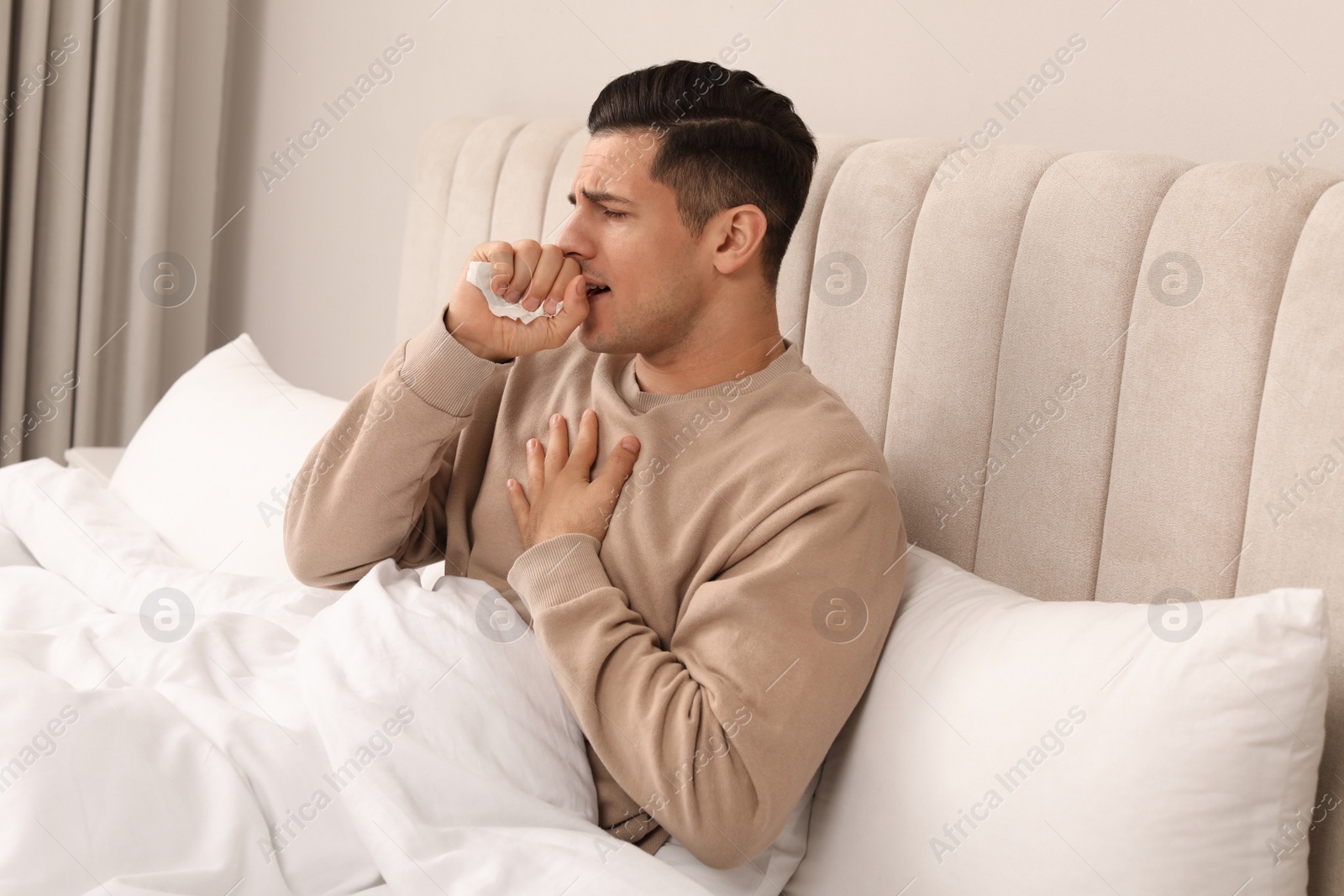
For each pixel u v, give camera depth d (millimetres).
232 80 2658
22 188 2381
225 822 811
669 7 1635
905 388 1175
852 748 953
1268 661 741
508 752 914
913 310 1163
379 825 829
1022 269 1071
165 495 1547
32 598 1250
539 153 1643
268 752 880
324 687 928
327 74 2340
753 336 1102
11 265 2398
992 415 1101
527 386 1202
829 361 1256
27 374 2508
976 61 1268
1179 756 753
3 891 715
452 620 976
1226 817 744
